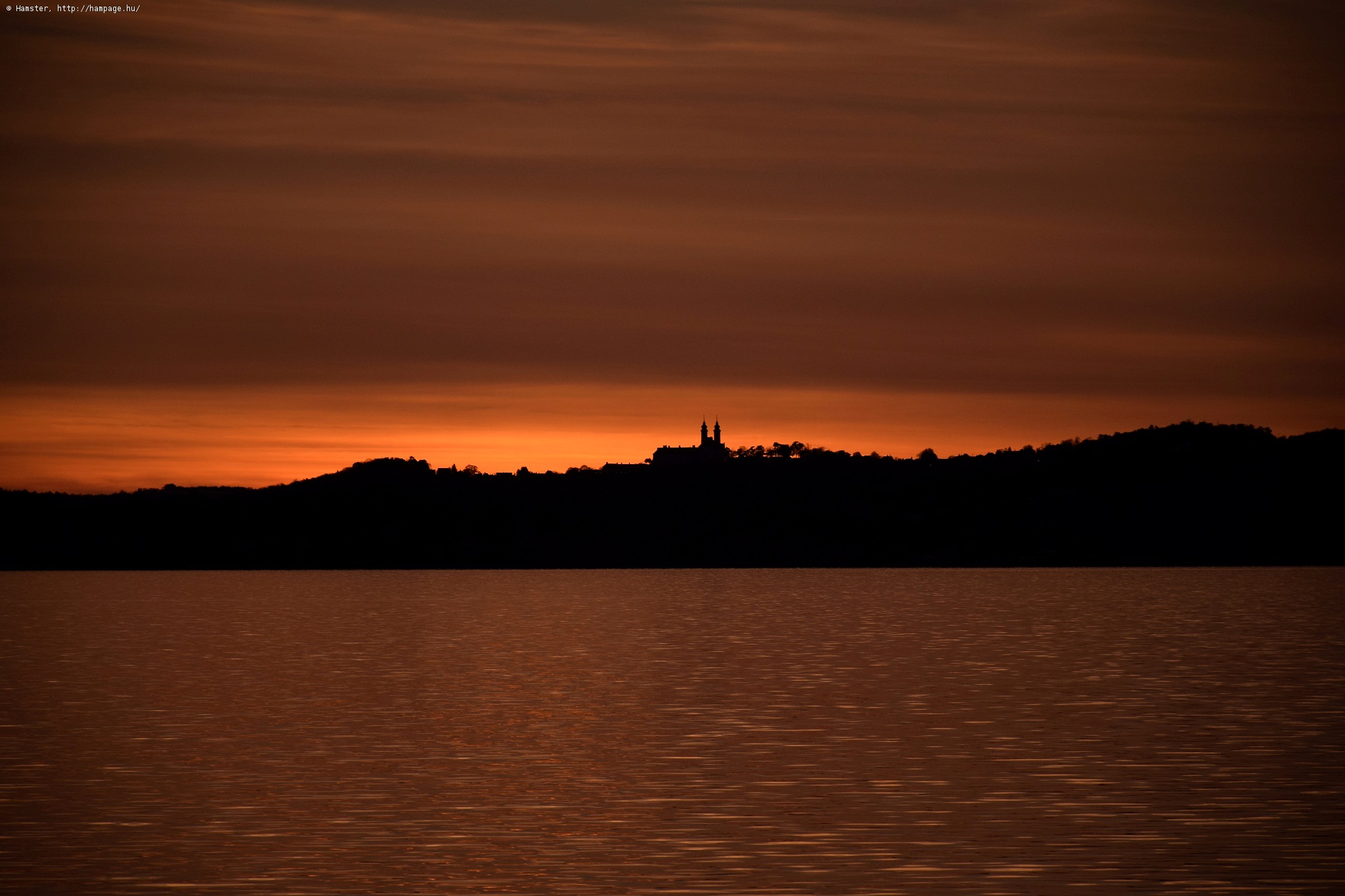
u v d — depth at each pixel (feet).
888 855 198.59
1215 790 238.68
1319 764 262.88
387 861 196.65
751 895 181.68
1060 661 480.23
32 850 202.08
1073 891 182.39
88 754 279.28
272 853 200.95
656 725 319.47
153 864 194.70
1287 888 182.91
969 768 260.62
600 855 199.52
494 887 184.85
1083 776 252.21
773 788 243.19
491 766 265.13
